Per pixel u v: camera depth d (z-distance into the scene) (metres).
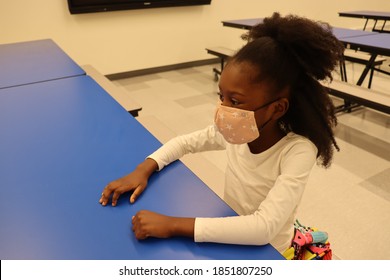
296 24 0.73
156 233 0.67
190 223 0.68
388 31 5.13
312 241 1.05
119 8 3.88
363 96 2.44
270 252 0.67
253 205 0.91
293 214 0.92
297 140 0.80
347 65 4.92
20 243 0.67
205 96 3.72
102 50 4.04
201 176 1.42
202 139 1.03
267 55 0.70
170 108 3.40
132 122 1.18
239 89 0.71
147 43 4.35
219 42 4.97
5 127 1.14
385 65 4.81
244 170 0.90
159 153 0.94
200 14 4.60
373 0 7.00
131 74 4.39
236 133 0.77
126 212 0.75
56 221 0.72
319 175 2.24
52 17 3.58
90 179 0.86
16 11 3.37
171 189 0.84
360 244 1.68
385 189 2.11
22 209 0.75
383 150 2.59
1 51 2.19
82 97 1.41
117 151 1.00
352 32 3.36
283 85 0.73
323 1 6.00
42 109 1.28
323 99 0.79
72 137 1.07
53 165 0.92
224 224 0.67
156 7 4.14
